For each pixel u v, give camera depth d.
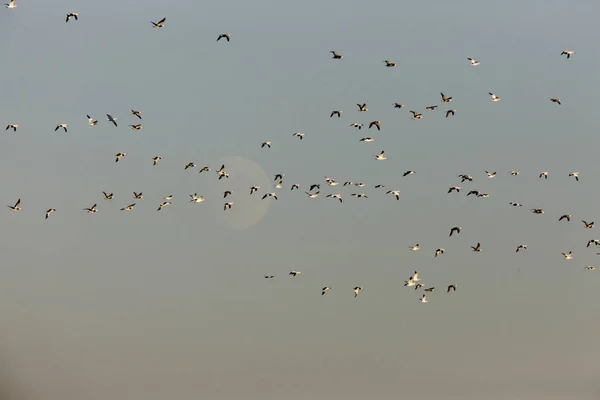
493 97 76.81
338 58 67.06
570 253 85.88
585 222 81.75
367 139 77.31
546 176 82.88
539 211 82.69
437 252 82.00
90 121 78.00
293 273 86.44
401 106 78.44
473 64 78.88
